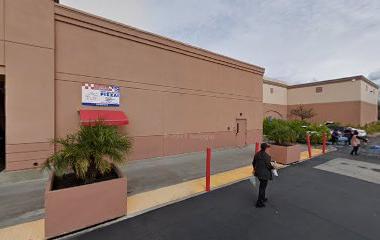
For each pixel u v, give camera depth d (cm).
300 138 2089
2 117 1226
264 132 2298
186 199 670
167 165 1109
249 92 1877
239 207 618
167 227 503
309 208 618
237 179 882
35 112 863
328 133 2047
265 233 486
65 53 948
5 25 808
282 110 3725
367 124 3309
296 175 952
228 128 1688
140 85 1180
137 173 955
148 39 1205
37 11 866
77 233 471
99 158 520
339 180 881
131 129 1149
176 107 1351
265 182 618
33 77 859
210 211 590
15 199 655
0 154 1146
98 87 1034
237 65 1745
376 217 570
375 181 873
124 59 1119
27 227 500
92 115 973
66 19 945
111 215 522
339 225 526
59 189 459
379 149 1655
